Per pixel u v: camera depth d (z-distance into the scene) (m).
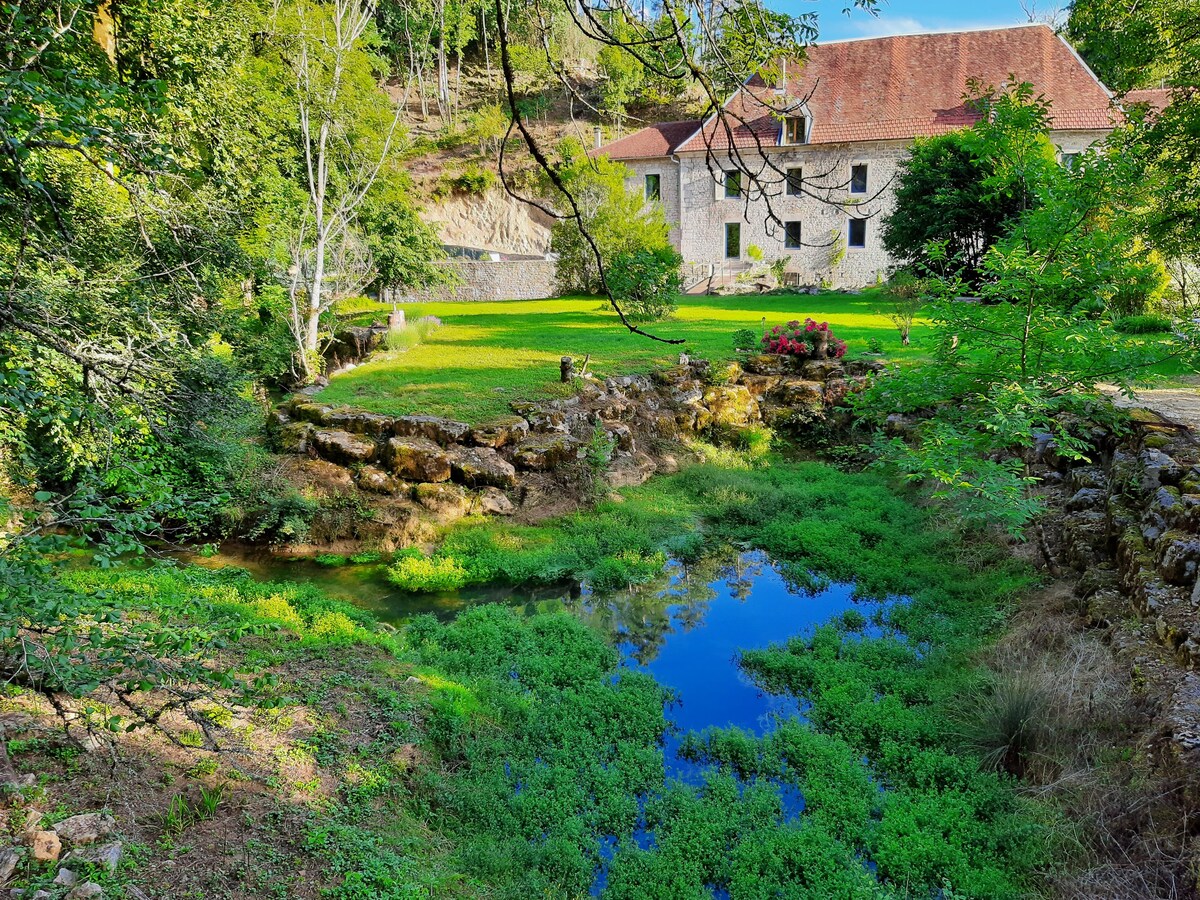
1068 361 10.07
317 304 17.27
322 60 17.44
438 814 6.29
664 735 7.70
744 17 3.91
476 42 55.97
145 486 5.22
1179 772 5.51
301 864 5.22
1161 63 15.63
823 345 18.86
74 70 4.86
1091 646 7.53
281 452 13.73
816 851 5.85
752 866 5.77
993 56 36.44
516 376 16.92
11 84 4.30
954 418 10.95
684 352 18.62
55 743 5.83
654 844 6.16
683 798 6.52
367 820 5.89
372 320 24.03
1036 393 9.23
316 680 7.80
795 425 17.52
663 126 41.00
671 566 11.97
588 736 7.43
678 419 16.78
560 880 5.66
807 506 13.82
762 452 16.66
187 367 8.07
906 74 37.09
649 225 30.41
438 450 13.44
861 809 6.33
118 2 11.53
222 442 10.53
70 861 4.69
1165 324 17.27
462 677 8.38
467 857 5.82
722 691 8.56
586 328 22.80
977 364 10.49
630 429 15.66
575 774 6.90
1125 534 8.70
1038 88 34.72
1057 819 5.90
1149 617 7.36
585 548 12.15
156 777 5.80
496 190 44.72
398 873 5.28
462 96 53.72
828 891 5.51
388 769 6.50
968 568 10.86
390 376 17.14
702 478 14.96
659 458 15.78
